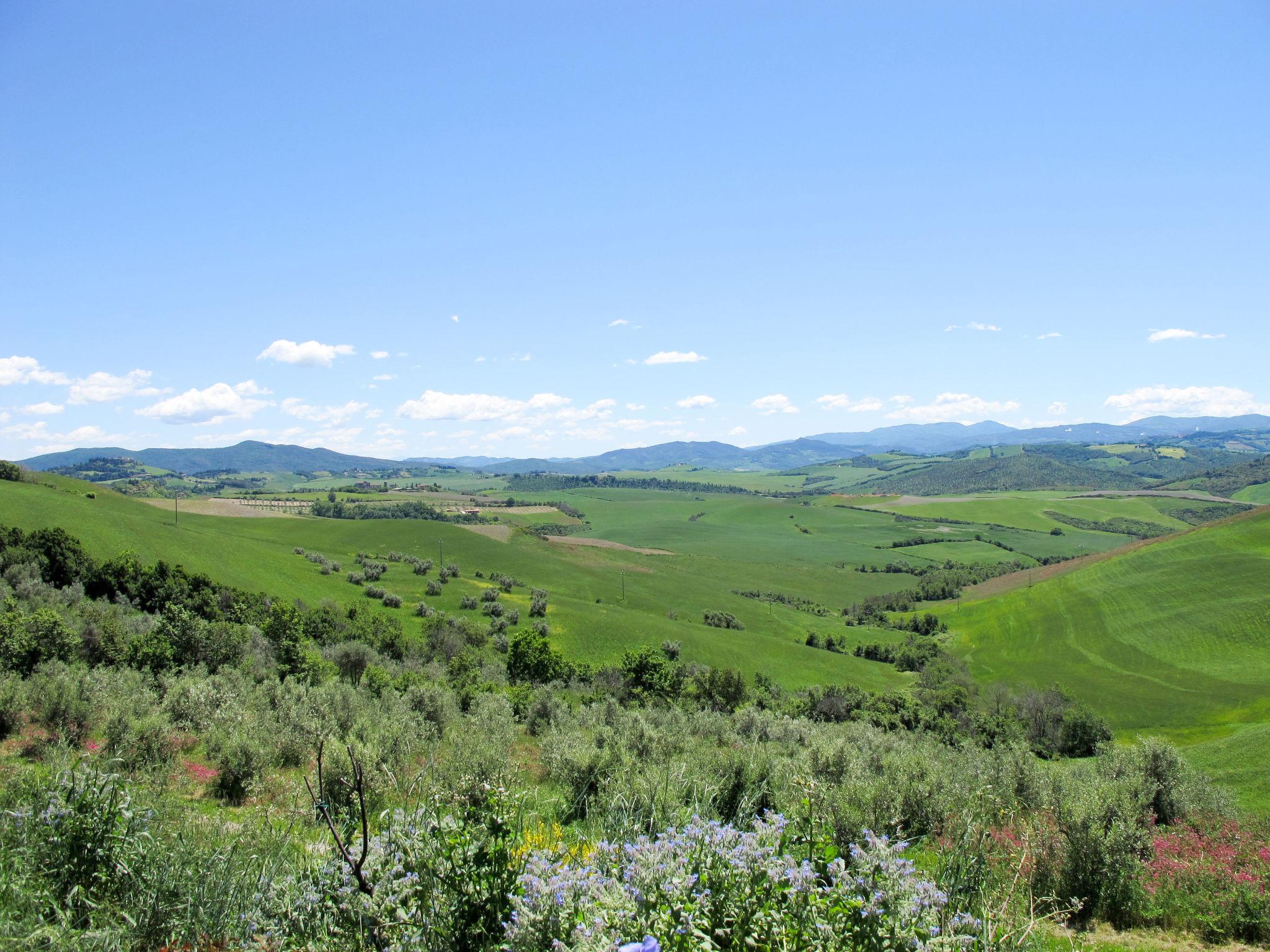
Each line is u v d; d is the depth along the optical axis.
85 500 102.25
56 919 5.11
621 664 74.50
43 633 28.95
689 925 3.44
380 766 10.51
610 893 3.77
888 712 58.88
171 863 5.83
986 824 6.73
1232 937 8.62
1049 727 56.69
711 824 4.48
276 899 5.07
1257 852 10.62
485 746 11.38
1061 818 9.79
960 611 114.88
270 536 125.56
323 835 7.18
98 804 6.04
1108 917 9.02
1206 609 88.69
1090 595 103.50
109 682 19.20
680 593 124.56
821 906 3.69
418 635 78.00
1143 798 12.75
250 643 45.38
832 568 164.75
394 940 3.97
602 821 8.06
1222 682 72.31
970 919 4.44
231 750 11.99
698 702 62.84
